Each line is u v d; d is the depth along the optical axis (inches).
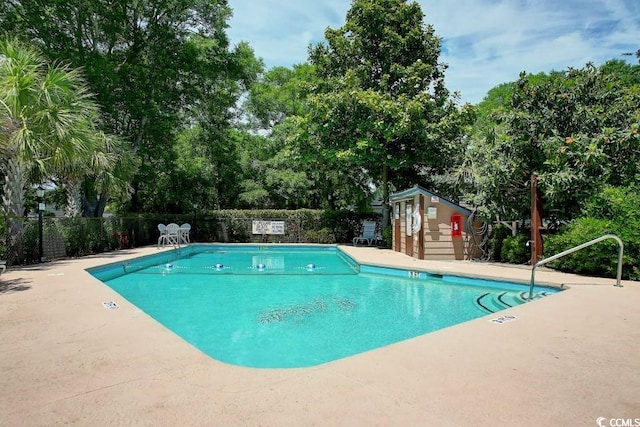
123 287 381.7
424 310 292.5
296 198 953.5
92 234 563.5
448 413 103.7
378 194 959.0
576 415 103.3
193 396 113.4
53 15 653.9
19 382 123.0
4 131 371.2
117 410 104.9
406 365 138.6
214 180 970.1
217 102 898.1
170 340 165.2
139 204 944.9
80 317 202.4
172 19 772.6
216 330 243.0
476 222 518.6
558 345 161.8
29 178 494.9
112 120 727.1
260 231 836.6
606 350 155.9
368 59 736.3
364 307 302.7
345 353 202.8
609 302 245.6
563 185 388.8
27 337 168.7
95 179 599.8
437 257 514.0
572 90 438.0
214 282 409.1
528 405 108.7
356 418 100.7
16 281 315.9
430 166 758.5
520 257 454.0
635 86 444.1
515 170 438.3
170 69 744.3
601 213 372.8
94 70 622.5
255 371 133.1
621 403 110.5
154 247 677.9
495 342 165.5
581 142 388.8
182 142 975.6
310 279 428.8
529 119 434.6
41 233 457.7
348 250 646.5
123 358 144.1
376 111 631.2
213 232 834.8
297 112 987.9
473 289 369.7
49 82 390.0
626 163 398.6
